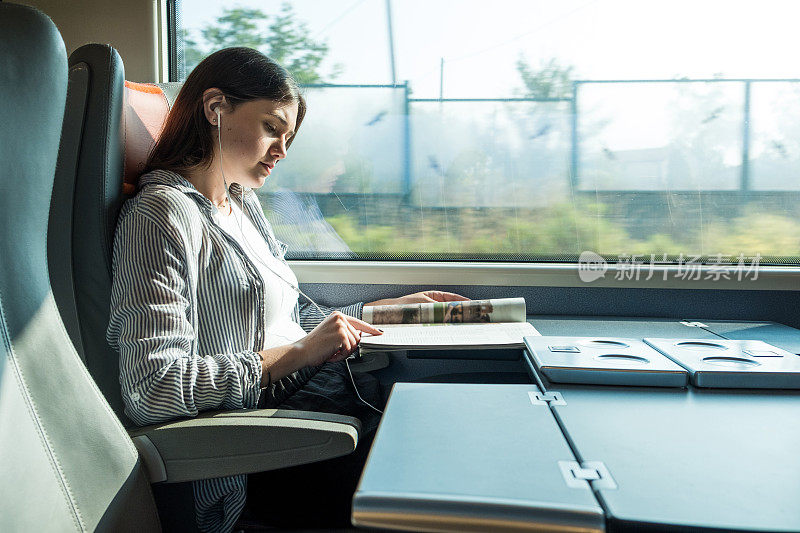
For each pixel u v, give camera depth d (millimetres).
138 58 1569
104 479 712
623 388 766
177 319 891
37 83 633
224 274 1037
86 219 946
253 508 1014
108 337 923
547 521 449
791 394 740
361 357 1333
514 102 1522
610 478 507
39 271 685
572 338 969
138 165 1124
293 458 828
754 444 584
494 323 1265
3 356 625
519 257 1573
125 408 886
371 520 468
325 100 1582
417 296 1425
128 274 898
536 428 620
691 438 599
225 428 825
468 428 619
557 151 1526
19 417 626
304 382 1170
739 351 876
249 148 1109
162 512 914
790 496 479
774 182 1475
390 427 622
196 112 1102
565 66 1496
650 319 1473
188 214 972
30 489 617
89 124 945
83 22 1572
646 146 1498
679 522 439
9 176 628
